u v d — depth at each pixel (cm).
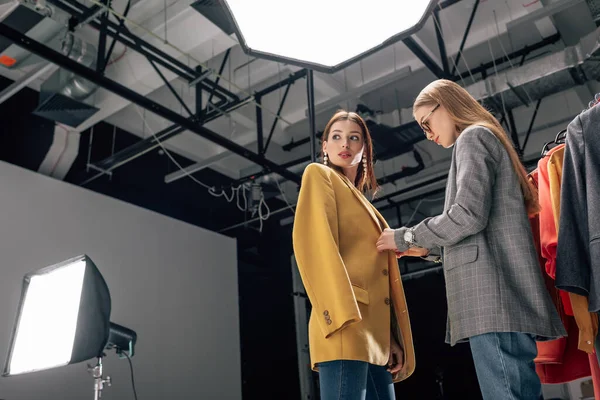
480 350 130
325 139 184
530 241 136
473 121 154
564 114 698
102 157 675
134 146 614
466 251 137
